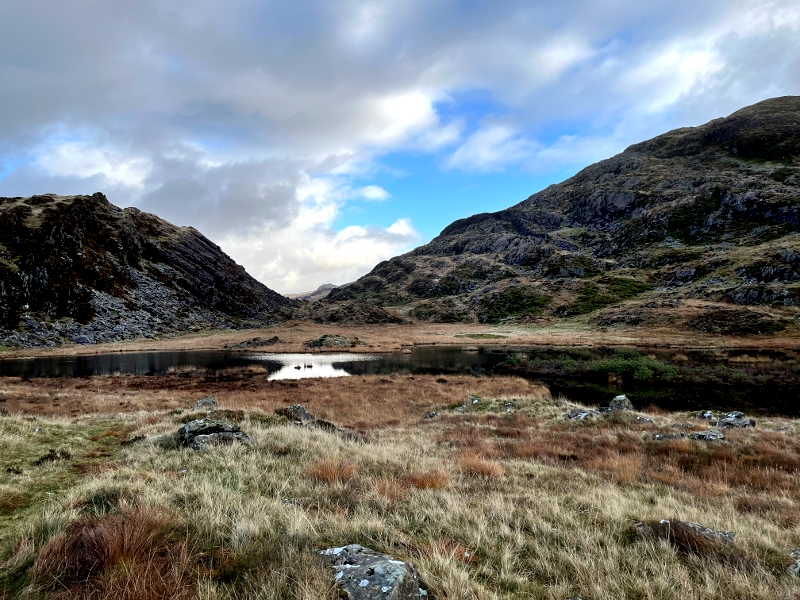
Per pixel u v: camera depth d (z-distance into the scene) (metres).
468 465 10.69
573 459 12.95
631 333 87.75
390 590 3.63
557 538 5.79
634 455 13.07
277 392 33.19
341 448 12.53
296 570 4.06
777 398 29.58
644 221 181.12
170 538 4.94
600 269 159.38
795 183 163.62
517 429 19.05
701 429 17.50
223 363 59.81
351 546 4.65
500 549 5.33
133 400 26.94
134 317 96.19
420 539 5.50
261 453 11.11
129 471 8.71
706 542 5.56
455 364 56.47
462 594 3.89
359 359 64.44
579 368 44.41
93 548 4.34
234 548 4.73
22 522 6.16
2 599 3.65
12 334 73.25
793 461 12.18
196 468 9.42
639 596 4.27
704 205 168.25
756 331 74.31
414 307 164.62
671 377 37.16
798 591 4.28
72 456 11.25
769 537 6.11
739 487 10.16
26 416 16.08
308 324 136.62
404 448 13.33
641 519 6.81
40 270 85.88
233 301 140.75
